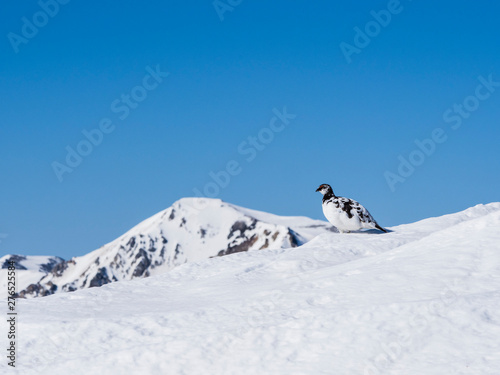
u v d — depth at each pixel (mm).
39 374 11852
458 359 9977
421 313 11359
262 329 11930
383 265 14750
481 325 10734
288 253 20688
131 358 11727
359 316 11664
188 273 20172
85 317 14641
